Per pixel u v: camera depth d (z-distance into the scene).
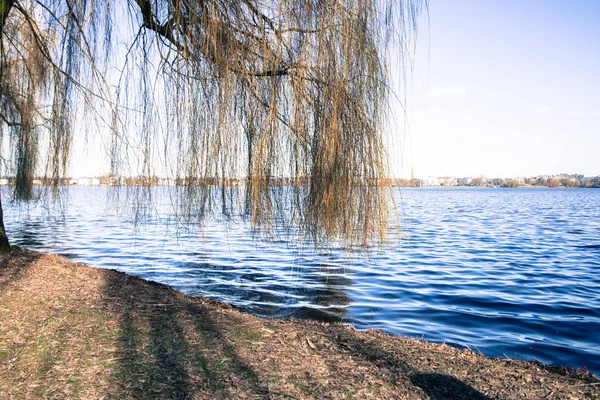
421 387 3.14
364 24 3.06
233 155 3.07
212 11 3.01
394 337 4.36
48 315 4.38
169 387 2.97
